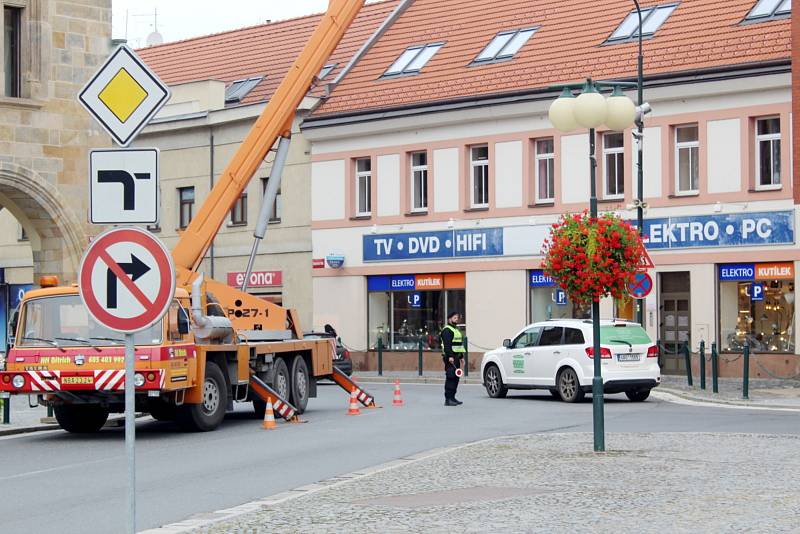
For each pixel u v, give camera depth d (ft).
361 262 165.27
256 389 89.10
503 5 168.25
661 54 141.38
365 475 55.01
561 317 147.95
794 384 123.54
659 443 66.95
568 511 43.14
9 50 110.52
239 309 93.56
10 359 77.97
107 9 115.96
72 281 113.29
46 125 111.45
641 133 120.78
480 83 155.22
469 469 56.24
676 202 138.41
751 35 136.05
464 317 156.04
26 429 85.92
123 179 35.76
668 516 41.57
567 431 77.41
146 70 38.70
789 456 59.77
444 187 157.48
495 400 109.50
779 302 131.23
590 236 63.77
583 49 150.10
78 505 50.24
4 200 112.78
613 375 103.55
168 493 53.11
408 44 172.14
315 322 169.78
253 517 43.57
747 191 133.39
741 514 41.75
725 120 135.03
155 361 76.18
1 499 52.44
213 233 92.53
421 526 40.88
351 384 101.30
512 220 151.43
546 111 147.64
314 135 168.35
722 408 98.48
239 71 190.49
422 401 108.58
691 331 137.18
